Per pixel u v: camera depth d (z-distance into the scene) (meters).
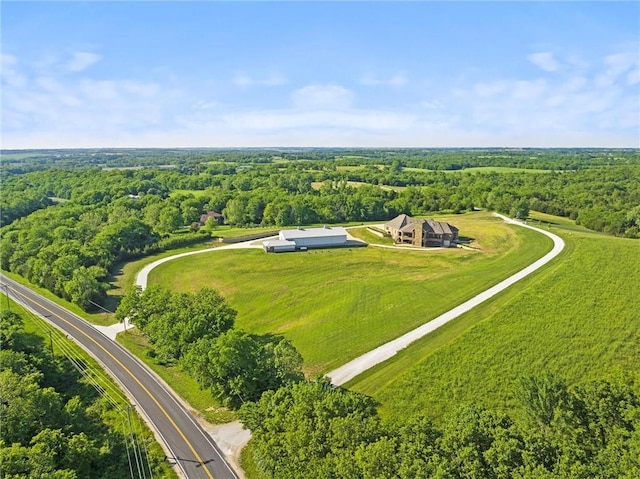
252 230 155.88
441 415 53.06
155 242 132.62
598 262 93.88
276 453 38.53
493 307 77.69
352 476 31.69
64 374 65.62
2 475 35.94
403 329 73.06
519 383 44.25
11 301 98.00
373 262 114.12
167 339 65.25
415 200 188.62
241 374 54.56
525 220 150.00
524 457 31.61
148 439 50.25
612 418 37.94
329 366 63.94
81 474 42.75
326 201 177.62
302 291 95.38
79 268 99.50
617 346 64.44
